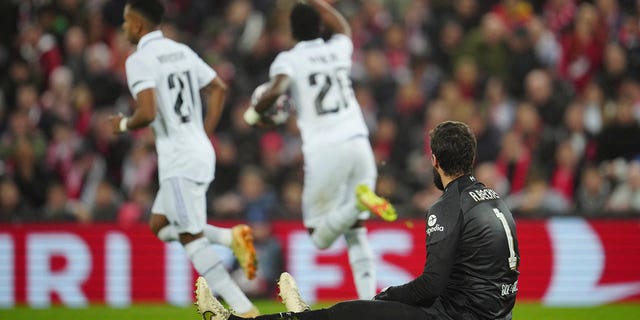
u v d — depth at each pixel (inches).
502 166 1748.3
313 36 1062.4
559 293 1512.1
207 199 1754.4
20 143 1747.0
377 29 2114.9
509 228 732.0
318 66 1041.5
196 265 957.8
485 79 2006.6
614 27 2098.9
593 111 1881.2
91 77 1953.7
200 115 990.4
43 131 1898.4
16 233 1504.7
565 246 1520.7
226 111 1892.2
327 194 1043.9
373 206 979.9
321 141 1033.5
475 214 721.6
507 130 1863.9
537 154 1787.6
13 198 1668.3
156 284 1498.5
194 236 959.6
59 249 1503.4
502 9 2153.1
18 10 2116.1
